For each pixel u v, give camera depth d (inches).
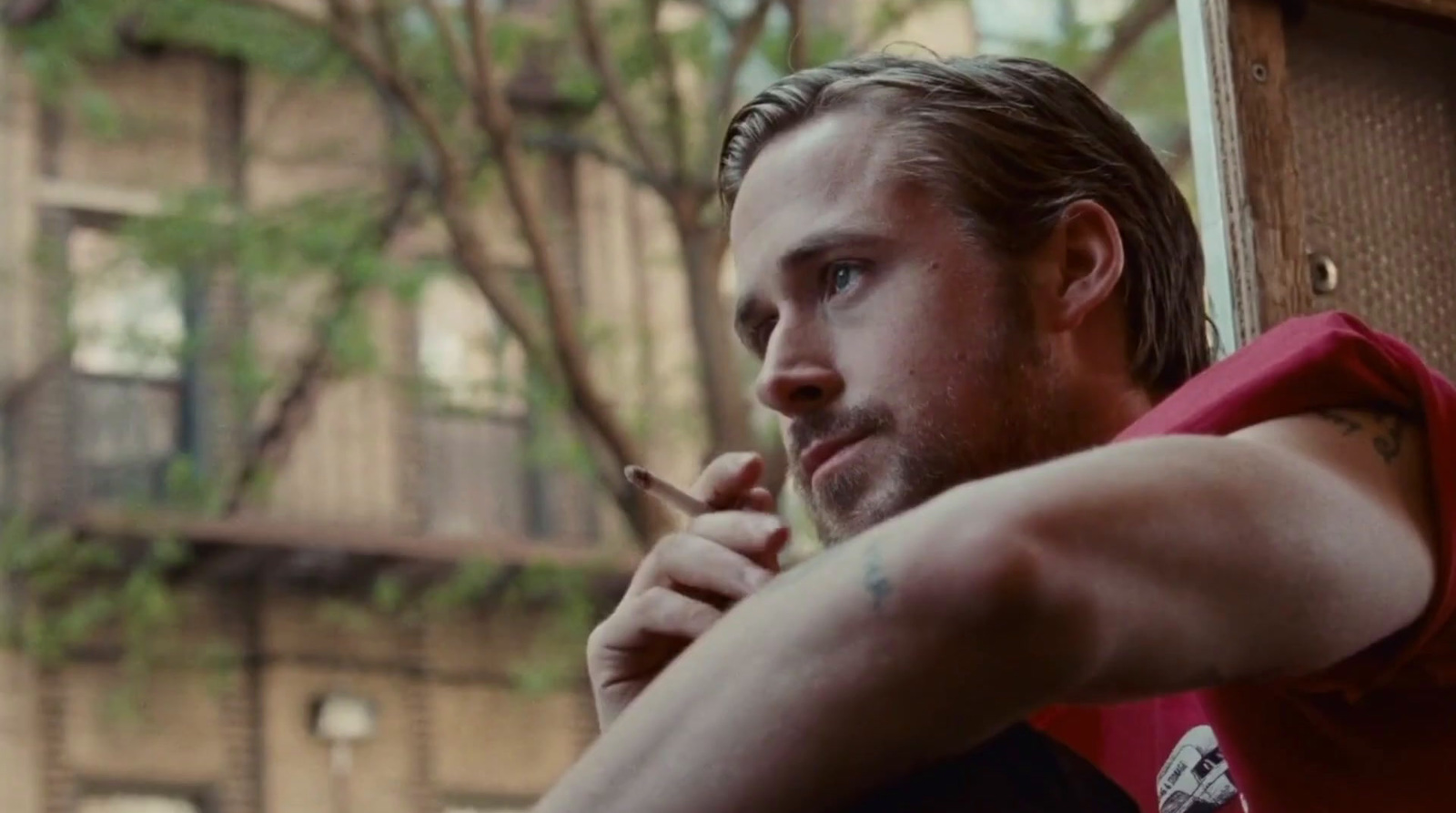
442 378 785.6
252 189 788.0
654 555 81.0
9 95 761.6
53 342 750.5
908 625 46.8
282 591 770.8
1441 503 58.1
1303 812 63.4
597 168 805.9
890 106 79.5
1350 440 58.6
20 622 731.4
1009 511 47.9
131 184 776.9
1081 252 79.7
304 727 767.7
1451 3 103.3
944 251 77.1
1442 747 61.8
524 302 658.2
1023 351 77.8
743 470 81.2
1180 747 75.0
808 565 49.9
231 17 660.7
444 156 585.6
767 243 78.3
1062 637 47.3
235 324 743.1
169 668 746.2
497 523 802.2
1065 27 593.6
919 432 75.9
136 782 743.1
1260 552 51.2
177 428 759.7
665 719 48.6
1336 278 99.2
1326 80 101.5
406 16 636.1
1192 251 86.0
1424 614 57.9
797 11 557.3
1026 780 51.6
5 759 724.7
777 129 80.9
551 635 781.3
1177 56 585.6
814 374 76.6
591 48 587.8
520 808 788.6
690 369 657.6
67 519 735.1
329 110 800.3
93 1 674.2
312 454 784.9
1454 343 102.1
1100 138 82.3
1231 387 61.3
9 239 756.0
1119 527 48.9
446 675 786.8
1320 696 61.6
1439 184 103.2
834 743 47.1
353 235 639.8
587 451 602.9
